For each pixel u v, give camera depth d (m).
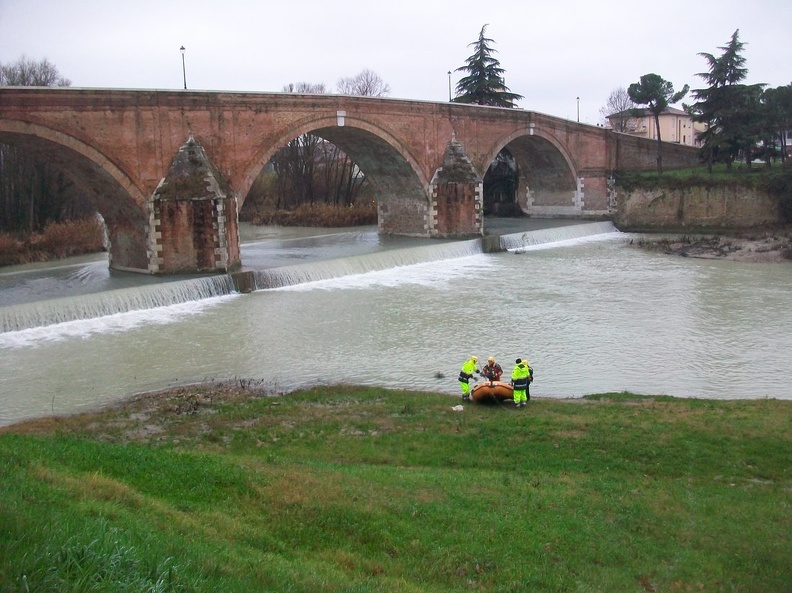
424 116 58.62
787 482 16.36
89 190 42.91
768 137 73.12
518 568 11.99
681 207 70.75
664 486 16.03
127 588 7.71
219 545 10.36
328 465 16.47
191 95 42.56
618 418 20.67
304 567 10.45
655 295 39.84
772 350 29.48
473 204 61.38
